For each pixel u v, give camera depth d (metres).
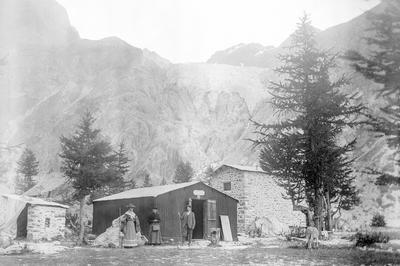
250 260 12.42
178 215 22.36
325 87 20.89
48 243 20.61
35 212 22.83
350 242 17.80
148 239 21.19
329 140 20.98
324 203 24.72
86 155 25.11
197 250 16.34
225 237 23.97
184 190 23.09
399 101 15.51
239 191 29.53
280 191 30.81
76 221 28.92
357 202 26.03
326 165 20.16
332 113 20.44
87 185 24.64
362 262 11.63
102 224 24.41
